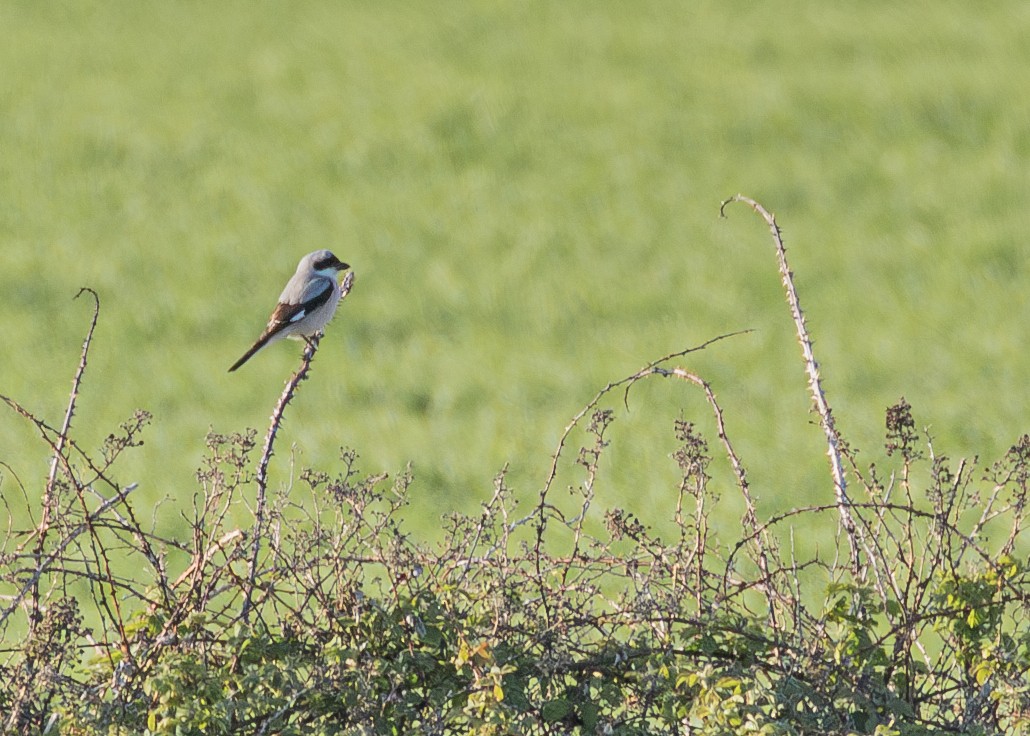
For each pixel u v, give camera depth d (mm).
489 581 4422
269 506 4480
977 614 4410
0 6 46844
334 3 46688
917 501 12273
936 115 31625
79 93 35969
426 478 14125
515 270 23969
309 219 27328
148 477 14242
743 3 44125
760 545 4520
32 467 14391
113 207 28094
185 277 23922
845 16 41469
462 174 29938
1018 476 4547
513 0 46156
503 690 4180
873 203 27016
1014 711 4246
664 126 32156
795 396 16953
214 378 18641
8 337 20750
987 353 18500
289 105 34625
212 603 6562
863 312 20938
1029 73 33906
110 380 18672
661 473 13836
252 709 4121
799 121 31953
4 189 29078
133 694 4230
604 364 18781
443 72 37281
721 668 4301
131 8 46344
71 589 9273
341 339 20562
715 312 21406
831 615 4402
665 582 4500
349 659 4102
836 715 4266
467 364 19000
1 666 4410
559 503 12930
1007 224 24844
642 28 41750
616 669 4309
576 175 29500
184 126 33000
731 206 27328
